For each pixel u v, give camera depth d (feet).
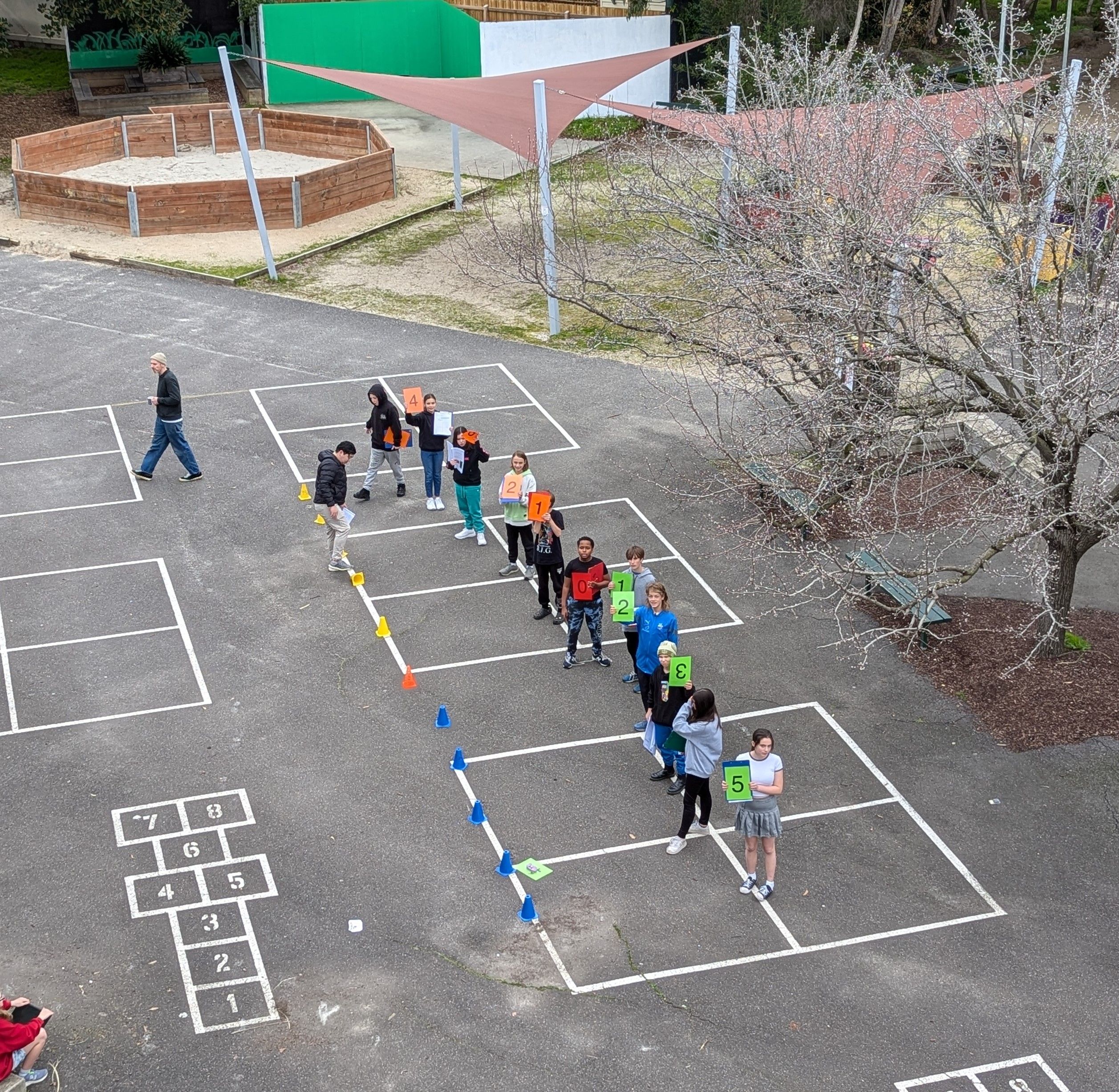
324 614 51.11
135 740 43.70
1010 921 36.96
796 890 38.04
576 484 61.26
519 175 106.42
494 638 49.93
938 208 50.21
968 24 54.13
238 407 68.13
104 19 129.39
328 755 43.27
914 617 47.11
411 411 57.47
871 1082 31.76
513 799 41.39
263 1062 32.12
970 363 44.37
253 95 133.90
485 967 35.09
